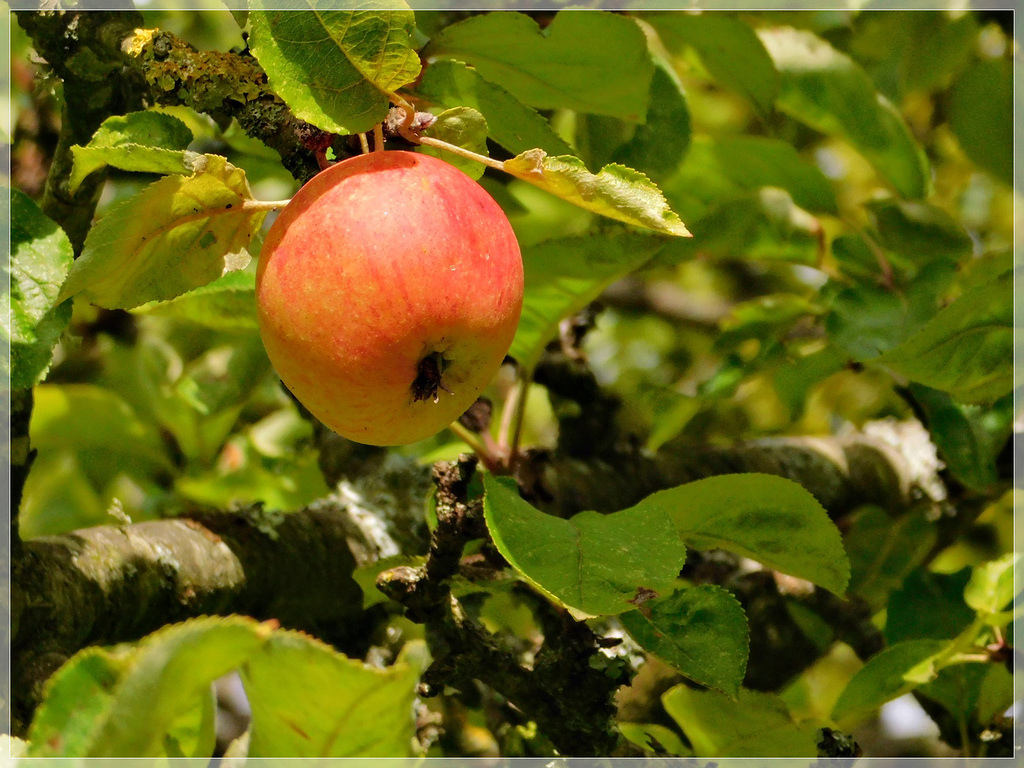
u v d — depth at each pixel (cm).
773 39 127
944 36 167
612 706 104
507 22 104
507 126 102
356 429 96
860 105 127
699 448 136
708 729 107
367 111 95
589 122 113
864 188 193
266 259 94
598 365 201
